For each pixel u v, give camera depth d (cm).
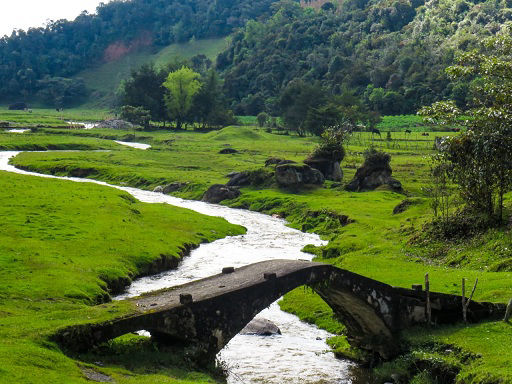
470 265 4125
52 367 1977
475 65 4434
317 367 2756
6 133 15788
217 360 2564
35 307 3147
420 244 4725
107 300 3731
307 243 5819
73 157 11800
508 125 4209
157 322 2278
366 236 5369
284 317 3625
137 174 9962
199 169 10888
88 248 4625
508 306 2847
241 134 16875
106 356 2233
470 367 2402
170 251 4947
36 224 5119
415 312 2869
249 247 5600
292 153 13162
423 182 9244
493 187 4541
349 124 15175
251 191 8625
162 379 2080
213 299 2386
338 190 8488
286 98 19800
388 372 2586
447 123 4550
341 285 2698
